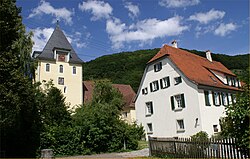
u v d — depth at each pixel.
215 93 31.34
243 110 9.75
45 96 22.52
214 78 34.03
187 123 29.41
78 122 21.89
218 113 30.36
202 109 28.34
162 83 33.72
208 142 13.29
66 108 23.28
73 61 51.81
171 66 32.53
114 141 22.58
